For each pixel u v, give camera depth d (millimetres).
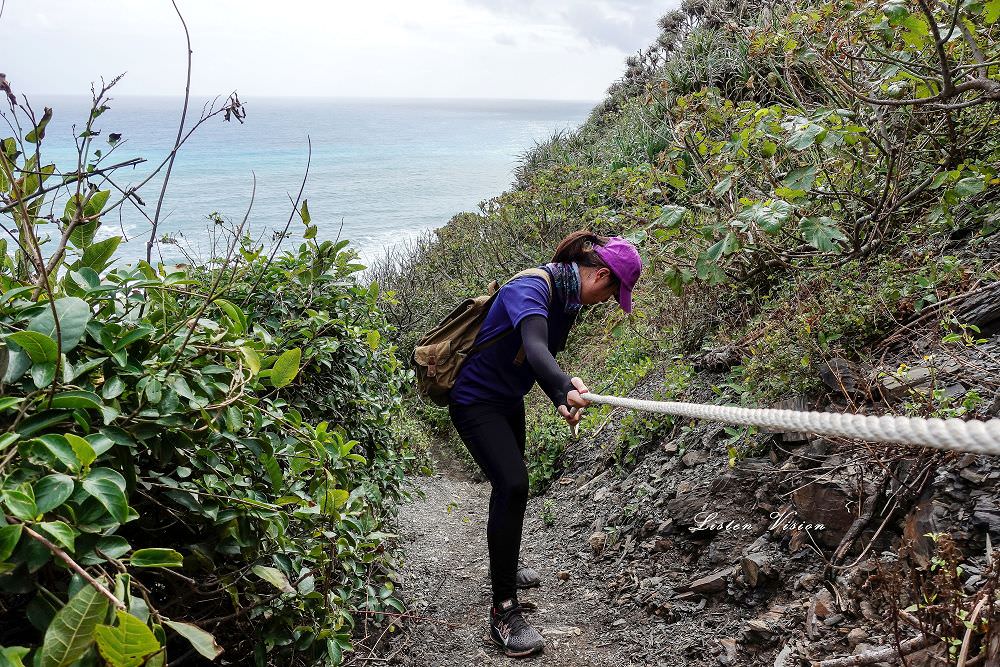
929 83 3836
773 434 3502
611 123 17641
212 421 1721
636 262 3041
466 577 4129
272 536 1943
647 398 5211
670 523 3633
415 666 3104
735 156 4152
